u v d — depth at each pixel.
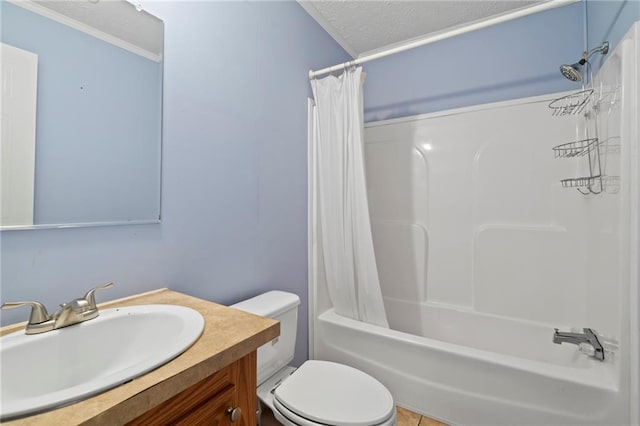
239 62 1.35
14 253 0.72
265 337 0.73
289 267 1.68
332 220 1.78
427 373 1.46
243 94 1.37
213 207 1.23
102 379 0.49
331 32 2.10
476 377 1.34
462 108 2.01
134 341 0.78
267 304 1.32
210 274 1.21
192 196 1.14
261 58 1.48
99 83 0.88
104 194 0.88
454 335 2.00
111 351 0.75
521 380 1.25
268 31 1.52
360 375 1.24
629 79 1.02
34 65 0.76
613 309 1.17
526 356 1.77
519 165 1.84
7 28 0.72
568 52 1.79
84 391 0.46
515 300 1.84
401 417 1.47
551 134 1.75
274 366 1.31
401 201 2.21
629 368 1.04
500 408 1.29
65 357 0.68
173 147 1.07
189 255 1.13
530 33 1.89
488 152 1.92
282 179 1.62
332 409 1.04
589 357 1.31
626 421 1.05
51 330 0.68
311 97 1.87
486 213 1.93
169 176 1.06
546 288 1.76
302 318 1.78
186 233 1.12
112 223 0.90
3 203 0.71
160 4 1.03
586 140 1.47
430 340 1.50
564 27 1.80
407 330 2.16
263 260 1.50
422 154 2.14
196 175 1.15
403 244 2.20
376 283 1.68
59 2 0.80
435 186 2.10
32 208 0.75
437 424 1.42
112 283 0.83
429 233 2.12
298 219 1.75
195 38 1.15
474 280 1.96
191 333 0.68
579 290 1.67
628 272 1.04
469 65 2.06
